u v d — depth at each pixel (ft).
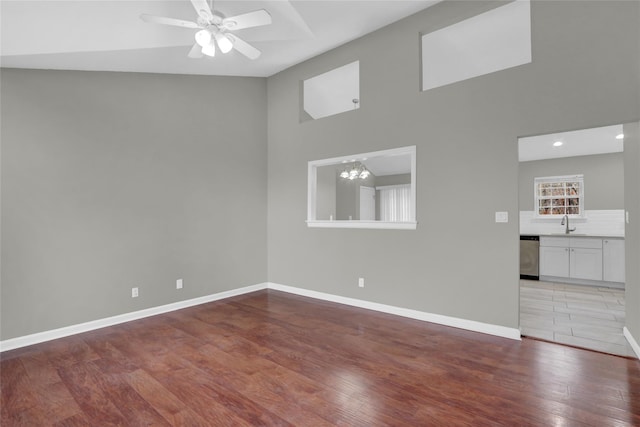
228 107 15.39
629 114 8.36
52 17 7.99
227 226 15.28
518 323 9.97
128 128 12.22
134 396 7.04
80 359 8.85
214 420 6.21
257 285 16.46
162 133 13.16
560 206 20.10
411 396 6.95
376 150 12.93
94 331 10.99
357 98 18.85
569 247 17.85
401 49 12.22
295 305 13.84
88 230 11.21
